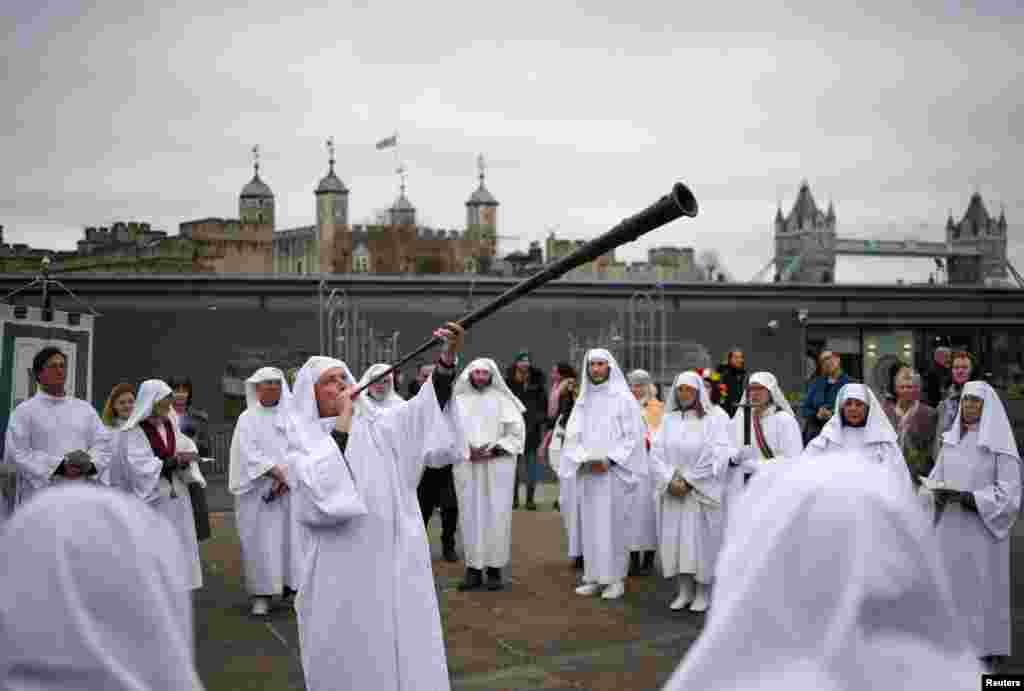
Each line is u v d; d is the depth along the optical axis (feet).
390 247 251.80
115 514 5.07
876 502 4.53
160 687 4.93
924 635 4.49
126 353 97.66
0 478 27.14
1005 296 120.78
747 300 112.47
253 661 24.18
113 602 4.89
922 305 117.91
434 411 17.19
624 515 30.96
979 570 22.22
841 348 115.85
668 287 109.40
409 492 17.12
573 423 31.81
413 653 16.34
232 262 206.69
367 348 80.12
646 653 24.72
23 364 32.30
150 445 28.91
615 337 92.84
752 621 4.61
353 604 16.21
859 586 4.41
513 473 32.17
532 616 28.50
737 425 30.25
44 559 4.85
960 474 22.61
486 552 31.71
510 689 21.91
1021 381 118.42
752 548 4.72
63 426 26.55
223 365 98.89
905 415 28.99
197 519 30.09
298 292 100.99
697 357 100.83
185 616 5.25
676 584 32.99
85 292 97.66
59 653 4.76
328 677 16.28
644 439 31.30
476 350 104.37
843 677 4.38
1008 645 22.34
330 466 16.12
